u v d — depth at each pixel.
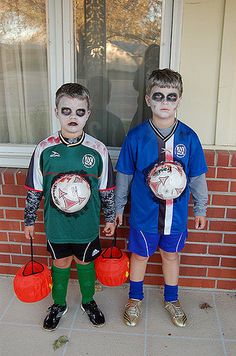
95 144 2.35
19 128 2.89
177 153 2.33
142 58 2.68
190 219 2.74
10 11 2.66
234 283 2.87
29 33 2.69
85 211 2.37
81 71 2.74
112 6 2.60
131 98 2.77
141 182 2.39
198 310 2.73
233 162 2.61
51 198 2.34
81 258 2.49
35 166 2.34
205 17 2.47
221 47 2.51
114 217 2.48
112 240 2.84
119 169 2.44
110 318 2.65
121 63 2.70
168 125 2.32
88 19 2.63
